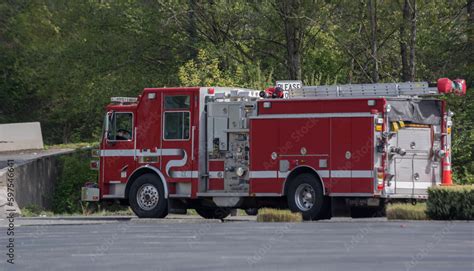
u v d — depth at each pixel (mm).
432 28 60406
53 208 61375
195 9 63062
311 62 63062
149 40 67500
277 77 63531
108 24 69125
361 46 61156
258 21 61938
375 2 58156
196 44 63188
